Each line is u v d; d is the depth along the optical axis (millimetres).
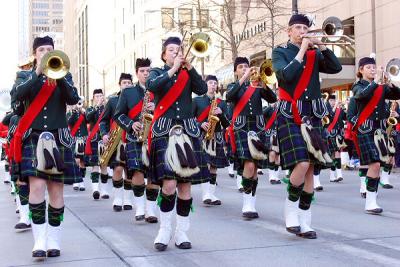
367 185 7348
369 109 7152
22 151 4930
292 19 5555
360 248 5160
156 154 5211
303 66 5422
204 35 5047
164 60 5500
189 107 5273
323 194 9773
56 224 5125
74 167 5113
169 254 5109
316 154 5359
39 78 4875
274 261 4734
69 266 4746
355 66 22766
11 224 7254
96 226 6812
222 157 9109
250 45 29141
